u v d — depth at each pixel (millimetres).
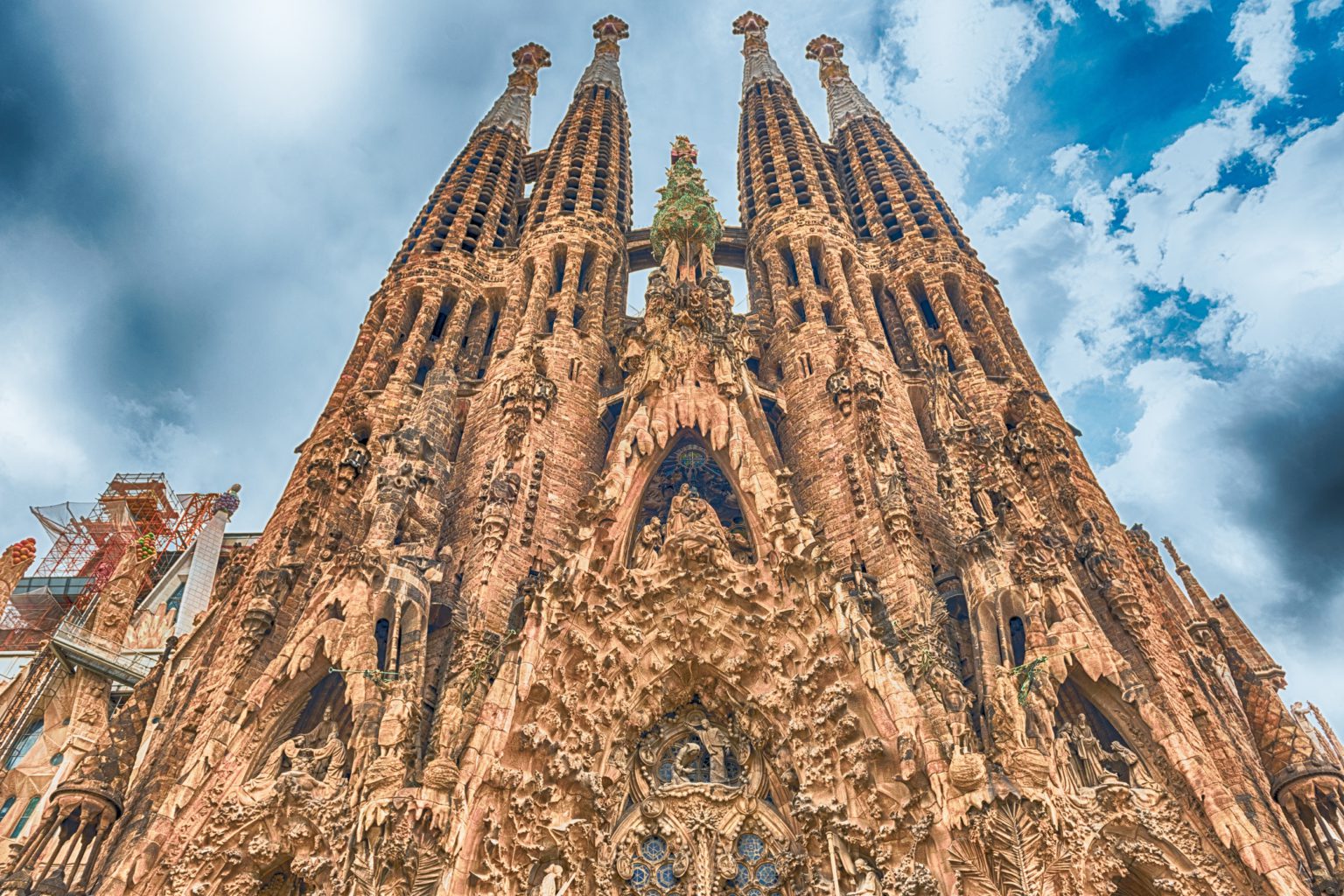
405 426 43781
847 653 33344
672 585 36156
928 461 47344
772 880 32125
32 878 29688
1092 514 41750
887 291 59125
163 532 77375
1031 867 27516
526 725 31312
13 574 60469
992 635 34812
